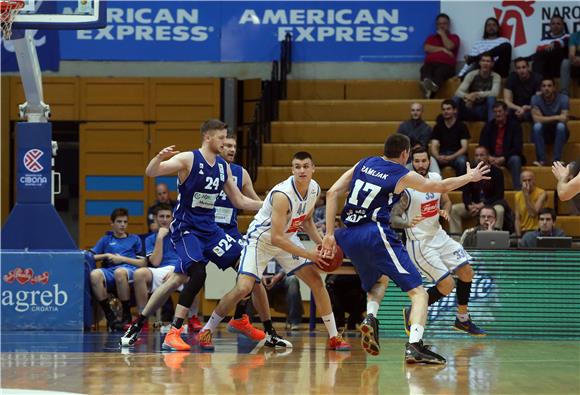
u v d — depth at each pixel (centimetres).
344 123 2755
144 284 2114
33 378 1248
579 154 2672
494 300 1942
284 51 2892
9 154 2906
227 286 2291
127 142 2912
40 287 2025
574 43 2786
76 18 1984
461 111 2736
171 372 1314
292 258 1614
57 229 2053
